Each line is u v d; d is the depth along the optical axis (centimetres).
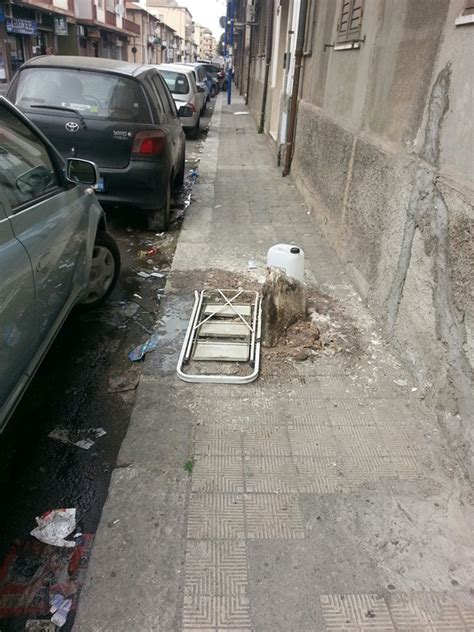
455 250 261
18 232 240
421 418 292
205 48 18188
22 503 241
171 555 211
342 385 320
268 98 1411
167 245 576
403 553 214
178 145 687
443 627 187
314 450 268
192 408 297
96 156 525
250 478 250
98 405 308
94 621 187
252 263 508
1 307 210
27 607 195
